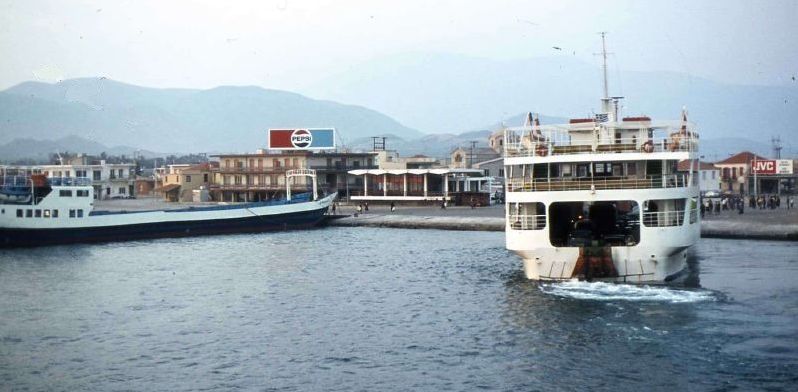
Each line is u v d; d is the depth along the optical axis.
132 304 54.28
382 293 56.34
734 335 40.72
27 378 37.41
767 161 157.62
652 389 33.75
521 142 57.31
